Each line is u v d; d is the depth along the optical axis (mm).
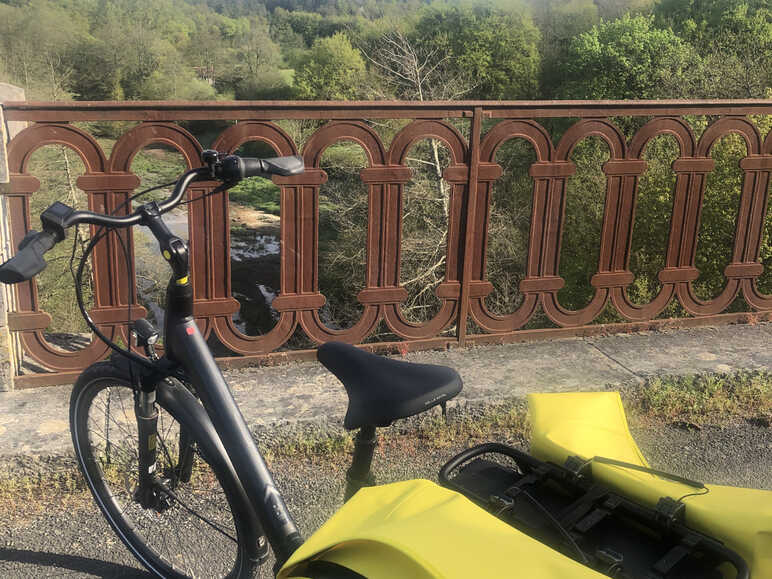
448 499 1206
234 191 35375
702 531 1329
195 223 3188
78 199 14312
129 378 1997
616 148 3648
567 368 3457
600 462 1507
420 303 19328
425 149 19391
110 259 3094
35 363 3377
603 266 3830
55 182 14398
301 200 3273
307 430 2893
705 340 3846
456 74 23922
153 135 3027
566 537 1308
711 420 3248
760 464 2928
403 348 3605
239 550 1896
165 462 2172
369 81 23281
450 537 1080
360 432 1670
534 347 3721
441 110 3334
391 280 3525
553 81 33531
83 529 2420
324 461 2865
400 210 3434
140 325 1938
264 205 33906
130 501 2295
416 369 1593
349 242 21516
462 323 3666
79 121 2938
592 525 1357
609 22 33812
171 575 2162
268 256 28422
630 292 24328
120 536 2246
